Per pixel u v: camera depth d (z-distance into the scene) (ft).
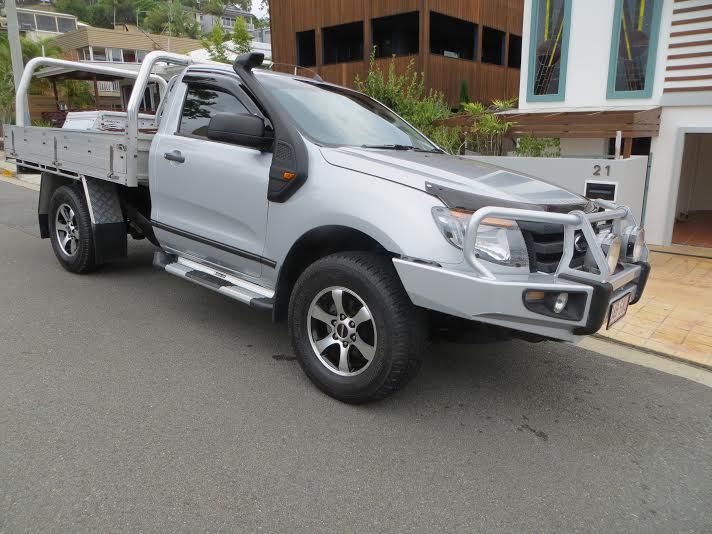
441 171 11.22
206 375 12.60
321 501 8.69
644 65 27.81
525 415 11.62
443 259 9.82
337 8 56.49
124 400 11.35
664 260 24.93
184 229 14.89
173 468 9.27
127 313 16.21
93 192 17.92
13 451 9.48
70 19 175.83
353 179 11.00
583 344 15.58
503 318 9.50
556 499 9.05
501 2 61.36
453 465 9.79
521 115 29.12
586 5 28.94
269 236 12.46
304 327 11.87
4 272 19.77
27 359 13.00
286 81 14.16
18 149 21.45
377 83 41.06
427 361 14.03
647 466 10.09
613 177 23.04
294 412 11.18
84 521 7.98
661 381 13.53
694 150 34.40
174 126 15.30
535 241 10.08
